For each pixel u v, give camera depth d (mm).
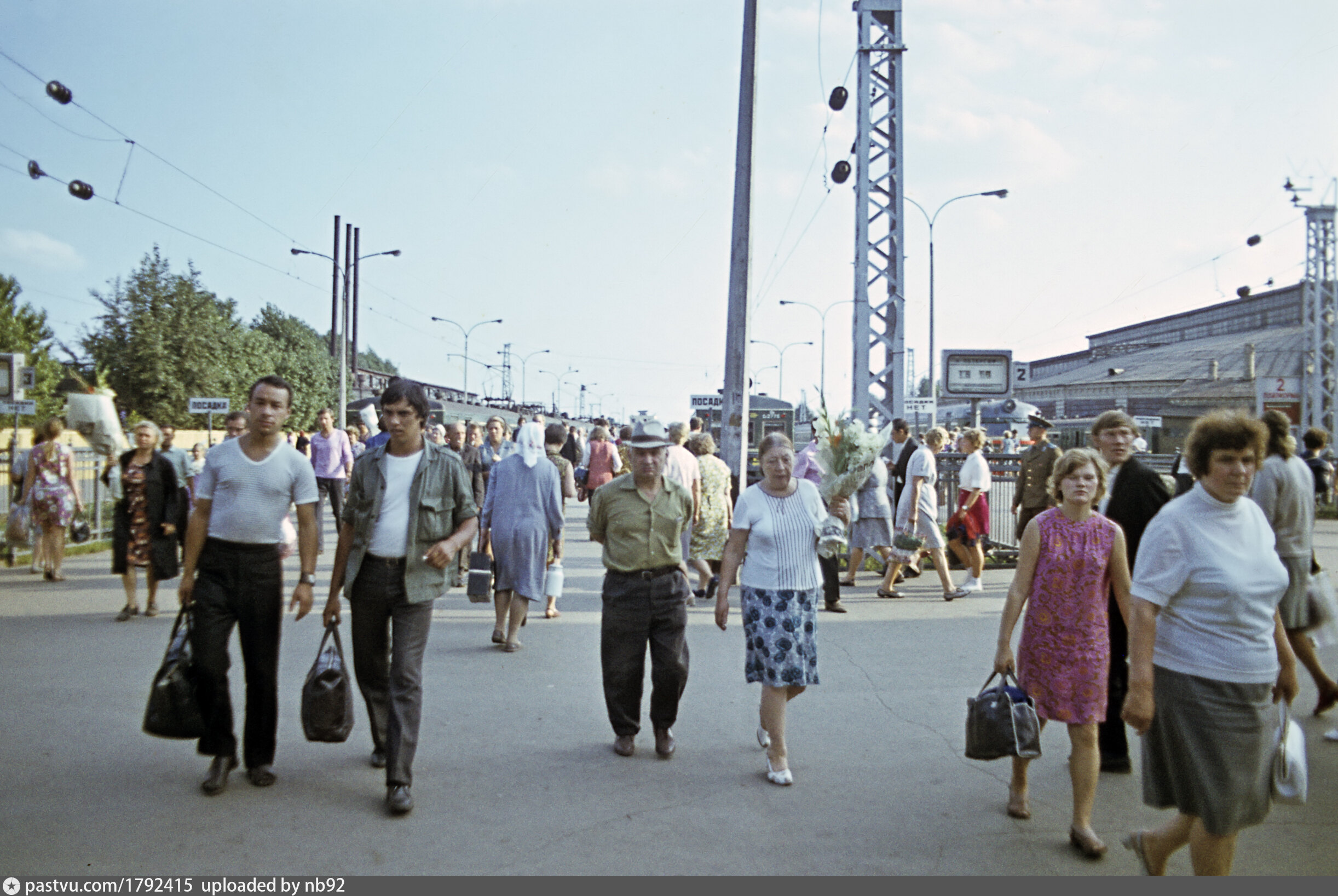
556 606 9602
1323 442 8000
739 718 5750
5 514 15336
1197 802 3156
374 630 4555
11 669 6688
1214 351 49781
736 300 11188
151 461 8633
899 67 13078
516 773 4727
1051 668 3967
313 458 13297
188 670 4324
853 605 9648
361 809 4219
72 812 4141
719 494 10016
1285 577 3203
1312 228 26047
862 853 3840
